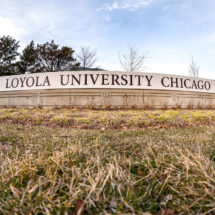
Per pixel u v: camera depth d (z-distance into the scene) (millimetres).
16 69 26516
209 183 958
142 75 9273
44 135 3076
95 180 1029
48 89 9242
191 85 10078
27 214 804
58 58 25047
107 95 9141
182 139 2482
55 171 1195
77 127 4562
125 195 943
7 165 1405
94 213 797
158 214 797
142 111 7965
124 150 1999
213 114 6039
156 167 1385
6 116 5824
